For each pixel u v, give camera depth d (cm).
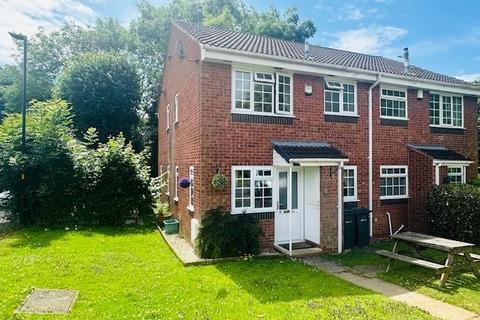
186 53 1244
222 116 1019
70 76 2591
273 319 560
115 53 2895
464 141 1506
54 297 643
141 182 1534
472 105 1542
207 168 998
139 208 1523
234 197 1026
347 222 1117
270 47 1262
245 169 1045
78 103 2562
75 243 1105
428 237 895
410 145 1359
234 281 755
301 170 1156
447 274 750
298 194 1153
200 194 995
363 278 811
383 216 1291
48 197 1425
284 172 1126
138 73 2958
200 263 888
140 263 885
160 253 1005
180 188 1342
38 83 3016
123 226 1452
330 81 1206
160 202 1872
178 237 1243
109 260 902
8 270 793
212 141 1005
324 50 1659
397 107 1356
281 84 1121
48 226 1398
